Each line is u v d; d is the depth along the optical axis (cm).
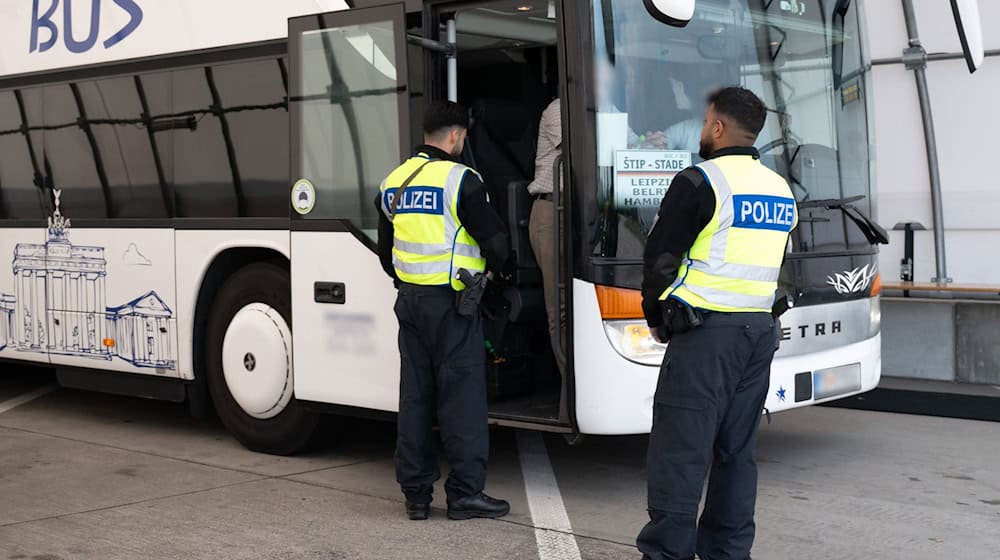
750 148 467
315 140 689
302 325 695
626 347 596
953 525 585
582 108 595
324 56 685
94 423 869
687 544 460
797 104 682
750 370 470
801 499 635
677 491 459
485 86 740
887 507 618
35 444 792
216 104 745
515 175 745
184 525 588
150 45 782
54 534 573
